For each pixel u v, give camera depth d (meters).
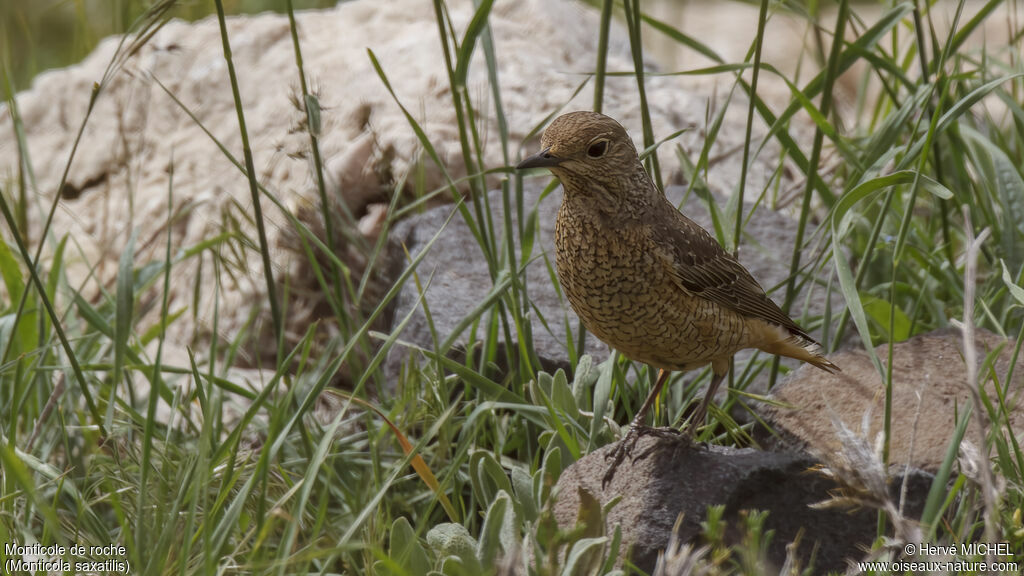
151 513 7.62
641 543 7.50
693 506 7.59
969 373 6.32
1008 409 8.14
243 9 19.44
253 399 9.72
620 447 8.05
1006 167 10.65
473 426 9.02
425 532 8.81
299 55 8.84
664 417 9.64
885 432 7.00
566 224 8.05
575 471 8.16
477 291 10.98
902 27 20.39
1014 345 9.20
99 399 9.94
